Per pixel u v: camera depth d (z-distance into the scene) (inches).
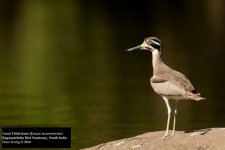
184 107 1030.4
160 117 948.0
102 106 1029.2
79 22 2193.7
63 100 1081.4
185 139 582.6
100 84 1222.9
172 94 592.7
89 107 1019.9
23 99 1098.1
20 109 1014.4
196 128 882.8
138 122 912.9
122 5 2593.5
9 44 1797.5
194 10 2423.7
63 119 933.8
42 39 1870.1
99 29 2047.2
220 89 1155.3
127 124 896.9
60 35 1937.7
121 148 601.9
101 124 898.1
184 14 2337.6
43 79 1289.4
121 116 950.4
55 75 1334.9
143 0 2687.0
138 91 1151.0
